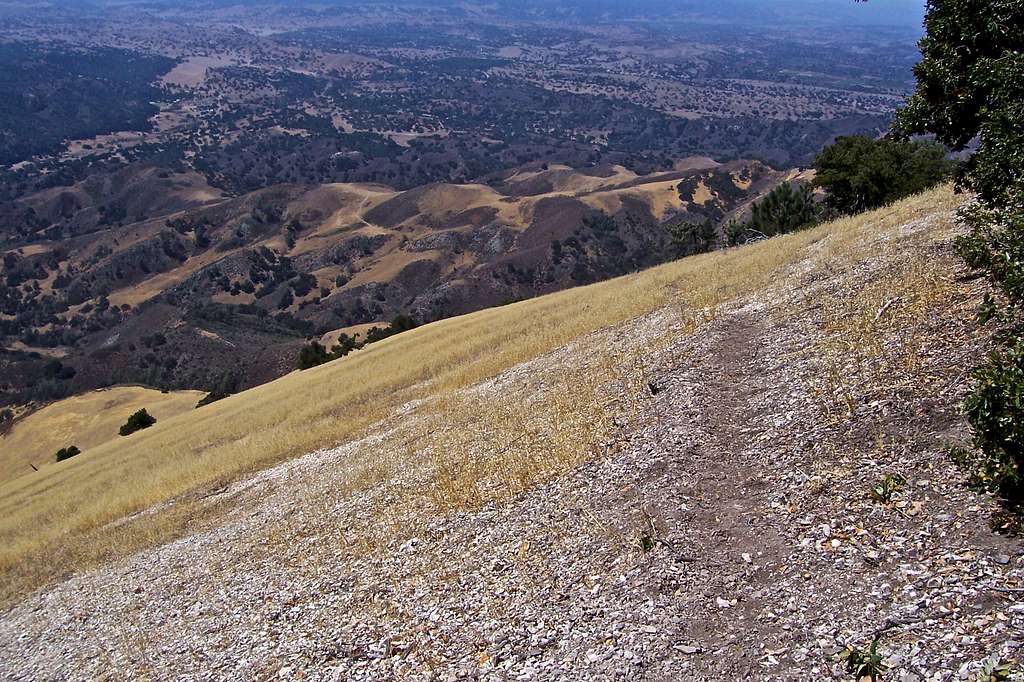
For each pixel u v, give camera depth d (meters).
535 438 15.29
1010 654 5.48
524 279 180.62
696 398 13.02
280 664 10.44
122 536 22.48
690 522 9.41
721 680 6.63
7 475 88.88
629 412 14.02
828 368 11.66
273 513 18.56
